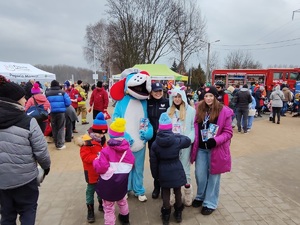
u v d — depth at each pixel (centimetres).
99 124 359
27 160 267
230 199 439
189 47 3728
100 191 327
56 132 745
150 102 447
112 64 4928
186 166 404
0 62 1530
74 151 731
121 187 327
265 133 1034
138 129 428
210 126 379
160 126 351
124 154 328
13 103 259
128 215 356
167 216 358
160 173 355
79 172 564
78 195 451
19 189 270
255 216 384
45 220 371
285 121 1388
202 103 398
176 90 404
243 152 741
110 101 2522
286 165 625
